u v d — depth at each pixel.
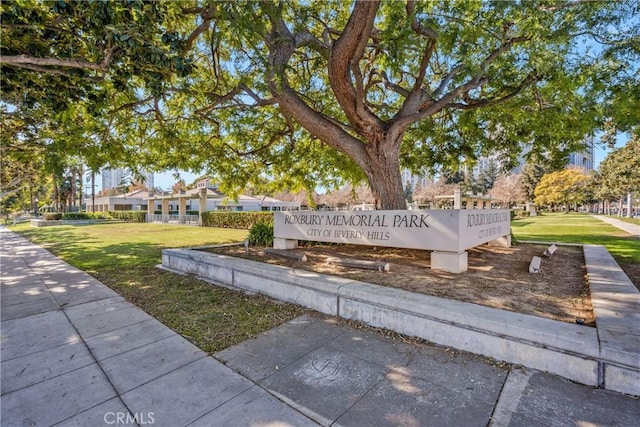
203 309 3.89
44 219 27.30
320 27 6.73
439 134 8.41
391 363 2.53
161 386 2.26
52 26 3.54
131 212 31.83
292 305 4.00
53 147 6.04
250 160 10.05
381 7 5.17
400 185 6.08
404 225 4.64
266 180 11.08
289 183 11.04
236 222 20.03
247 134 9.32
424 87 7.03
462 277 4.09
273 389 2.21
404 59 5.25
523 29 4.23
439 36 4.49
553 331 2.34
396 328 3.12
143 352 2.78
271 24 5.03
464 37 4.38
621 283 3.65
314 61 6.90
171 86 6.31
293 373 2.41
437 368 2.44
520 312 2.86
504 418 1.86
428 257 5.53
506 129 7.64
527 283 3.84
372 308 3.29
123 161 7.35
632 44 4.36
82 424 1.88
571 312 2.87
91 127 6.25
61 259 7.77
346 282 3.75
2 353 2.78
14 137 6.81
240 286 4.86
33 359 2.67
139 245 10.45
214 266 5.35
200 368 2.50
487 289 3.57
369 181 6.23
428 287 3.63
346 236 5.27
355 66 5.01
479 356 2.60
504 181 45.00
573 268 4.76
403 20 4.24
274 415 1.93
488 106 6.32
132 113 7.01
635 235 10.83
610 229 13.73
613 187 22.45
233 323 3.43
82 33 3.92
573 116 6.01
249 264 4.90
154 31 3.65
